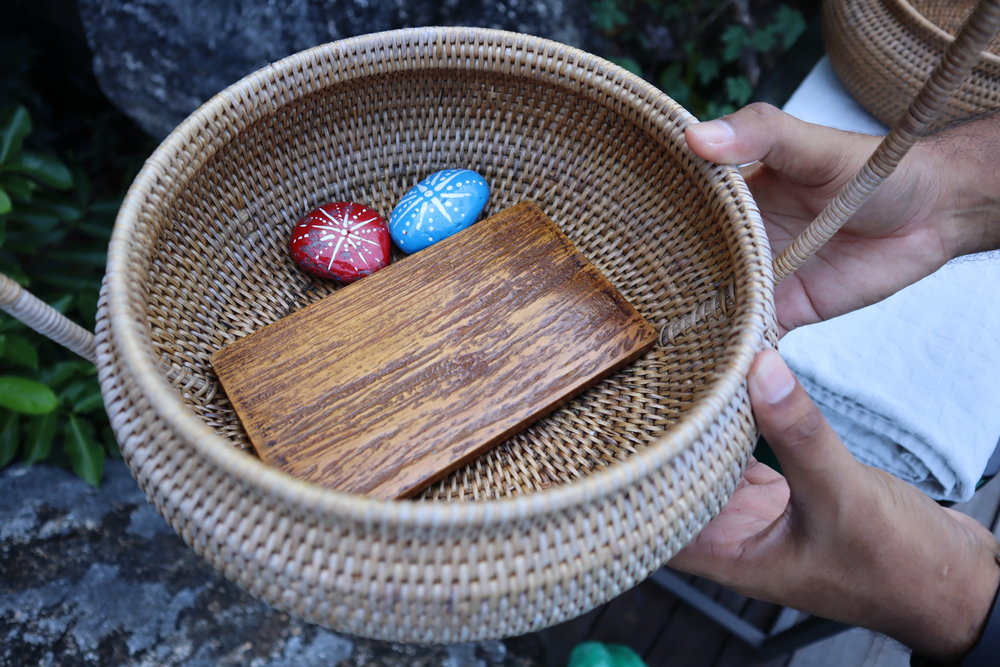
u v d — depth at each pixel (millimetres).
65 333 315
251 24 565
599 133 399
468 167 433
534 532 275
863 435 471
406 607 275
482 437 351
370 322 375
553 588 278
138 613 491
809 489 333
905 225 445
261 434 350
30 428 515
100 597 492
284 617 509
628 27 797
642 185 397
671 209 387
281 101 373
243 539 277
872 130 557
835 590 360
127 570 506
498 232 399
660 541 289
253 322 393
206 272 379
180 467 286
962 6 599
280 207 409
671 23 795
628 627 622
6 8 626
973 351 467
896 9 502
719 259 364
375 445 348
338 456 345
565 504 270
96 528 519
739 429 309
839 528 338
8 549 498
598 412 373
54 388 551
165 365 340
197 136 351
